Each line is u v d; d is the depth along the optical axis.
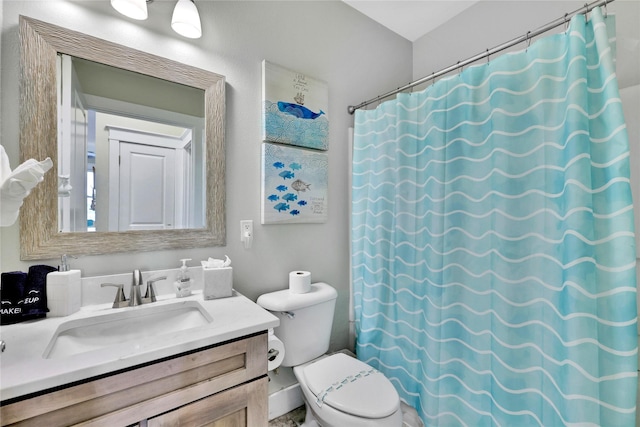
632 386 0.85
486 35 1.77
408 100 1.52
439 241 1.33
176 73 1.21
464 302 1.27
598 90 0.92
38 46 0.95
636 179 1.18
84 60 1.04
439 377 1.31
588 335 0.88
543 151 1.03
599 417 0.87
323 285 1.61
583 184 0.89
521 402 1.08
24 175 0.70
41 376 0.61
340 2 1.78
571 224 0.91
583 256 0.89
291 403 1.51
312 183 1.63
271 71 1.46
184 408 0.78
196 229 1.26
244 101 1.40
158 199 1.18
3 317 0.84
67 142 1.01
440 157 1.34
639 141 1.17
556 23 1.03
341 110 1.79
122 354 0.70
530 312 1.07
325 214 1.70
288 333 1.37
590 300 0.88
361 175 1.74
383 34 2.01
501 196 1.12
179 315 1.09
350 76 1.83
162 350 0.74
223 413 0.85
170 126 1.21
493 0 1.73
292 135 1.54
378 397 1.13
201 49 1.28
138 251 1.14
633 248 0.84
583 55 0.91
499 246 1.13
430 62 2.08
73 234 1.01
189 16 1.11
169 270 1.18
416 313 1.47
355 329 1.81
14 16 0.92
